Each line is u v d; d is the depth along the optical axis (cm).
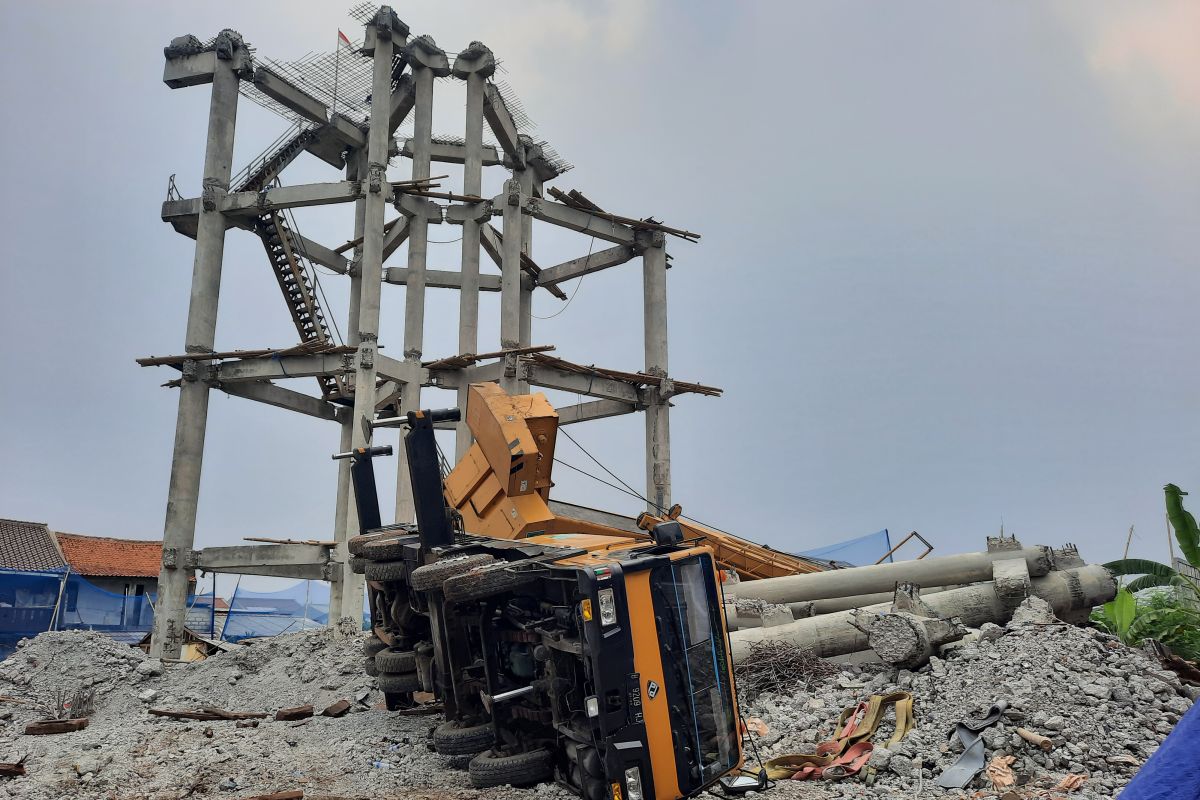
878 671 1130
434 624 929
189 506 3206
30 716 1456
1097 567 1354
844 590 1352
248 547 3225
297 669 1602
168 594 3131
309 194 3253
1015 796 730
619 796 660
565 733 759
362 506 1373
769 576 1554
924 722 912
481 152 3500
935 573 1353
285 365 3177
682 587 737
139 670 1661
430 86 3522
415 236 3438
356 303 3903
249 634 4512
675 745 686
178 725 1274
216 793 891
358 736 1129
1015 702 873
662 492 3409
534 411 1240
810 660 1162
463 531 1223
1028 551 1335
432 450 988
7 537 4500
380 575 1150
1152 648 1112
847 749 895
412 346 3362
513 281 3306
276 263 3366
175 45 3503
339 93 3597
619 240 3541
